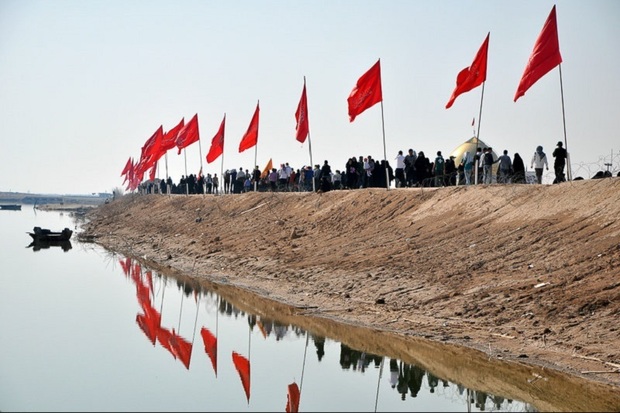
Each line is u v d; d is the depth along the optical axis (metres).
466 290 19.03
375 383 14.22
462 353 15.41
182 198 59.16
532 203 23.56
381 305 19.84
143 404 12.95
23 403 12.91
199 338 18.28
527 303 17.00
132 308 22.45
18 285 27.28
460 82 26.48
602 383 13.09
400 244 25.19
